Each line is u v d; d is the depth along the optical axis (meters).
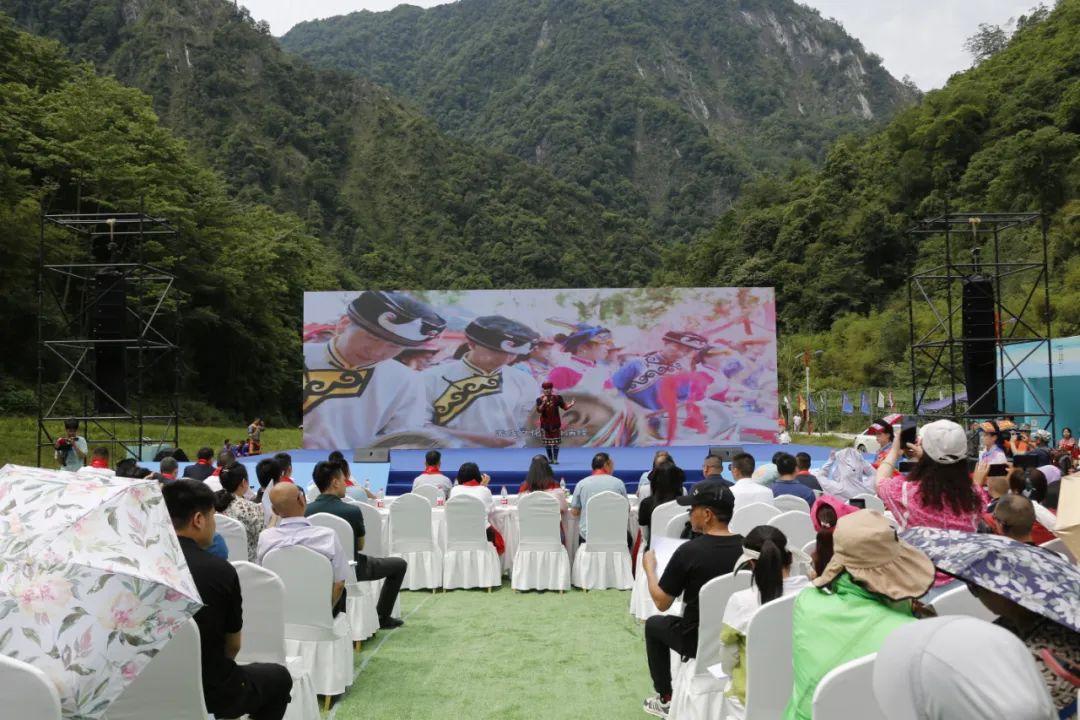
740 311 16.94
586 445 16.72
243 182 89.50
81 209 35.06
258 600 3.80
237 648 3.29
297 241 57.91
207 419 38.81
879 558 2.43
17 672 2.25
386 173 104.44
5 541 2.51
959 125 57.19
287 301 49.69
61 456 13.23
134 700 2.84
